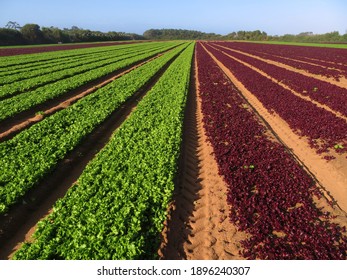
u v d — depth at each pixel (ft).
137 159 41.27
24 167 39.32
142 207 31.48
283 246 29.12
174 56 186.60
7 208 32.42
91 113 62.08
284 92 87.86
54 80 99.60
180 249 29.12
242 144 50.85
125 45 335.88
